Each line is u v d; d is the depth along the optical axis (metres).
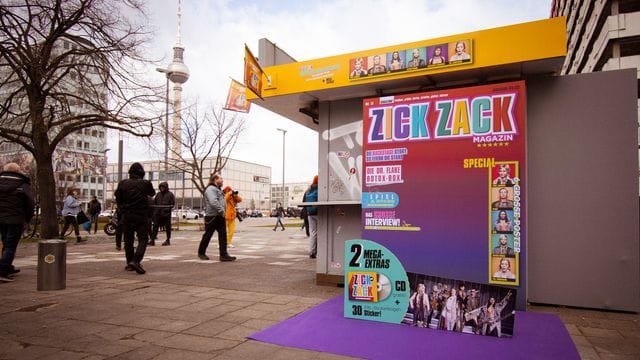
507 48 5.05
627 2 31.81
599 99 5.23
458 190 4.66
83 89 14.68
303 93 6.39
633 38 30.80
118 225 11.92
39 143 15.16
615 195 5.10
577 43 43.28
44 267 6.05
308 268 8.27
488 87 4.64
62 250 6.18
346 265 4.83
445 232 4.65
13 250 7.04
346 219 6.37
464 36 5.30
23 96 15.35
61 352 3.55
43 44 14.03
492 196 4.52
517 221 4.41
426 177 4.80
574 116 5.31
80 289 6.17
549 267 5.31
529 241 5.40
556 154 5.35
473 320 4.17
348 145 6.46
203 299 5.50
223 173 100.88
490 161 4.56
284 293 5.88
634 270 4.98
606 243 5.10
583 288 5.16
